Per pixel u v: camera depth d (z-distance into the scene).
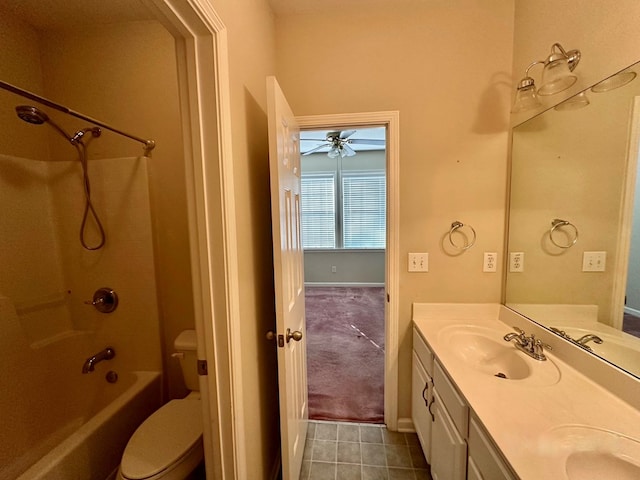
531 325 1.32
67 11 1.42
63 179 1.59
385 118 1.54
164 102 1.54
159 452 1.08
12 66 1.48
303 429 1.56
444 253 1.60
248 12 1.10
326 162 5.36
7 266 1.46
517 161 1.47
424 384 1.39
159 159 1.58
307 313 3.99
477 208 1.57
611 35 0.96
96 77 1.55
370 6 1.50
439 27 1.50
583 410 0.82
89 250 1.61
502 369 1.24
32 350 1.47
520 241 1.44
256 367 1.17
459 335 1.42
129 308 1.62
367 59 1.54
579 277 1.08
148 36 1.52
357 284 5.46
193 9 0.67
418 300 1.64
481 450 0.81
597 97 1.02
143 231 1.57
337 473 1.45
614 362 0.93
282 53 1.56
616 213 0.95
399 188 1.58
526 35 1.37
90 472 1.16
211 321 0.85
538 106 1.24
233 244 0.87
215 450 0.89
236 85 0.96
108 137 1.57
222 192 0.81
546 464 0.64
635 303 0.88
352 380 2.30
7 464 1.36
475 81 1.51
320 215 5.49
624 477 0.66
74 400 1.62
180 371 1.67
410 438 1.66
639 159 0.88
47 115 1.45
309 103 1.58
